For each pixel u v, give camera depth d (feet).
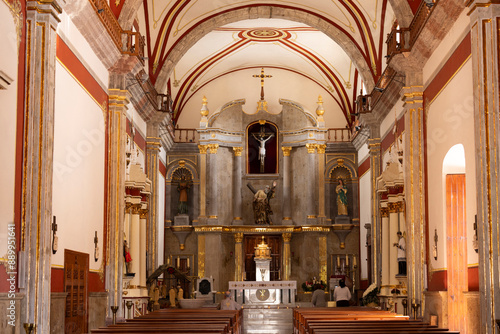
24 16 32.68
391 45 53.21
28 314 31.37
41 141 32.48
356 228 92.32
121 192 51.19
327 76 93.86
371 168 73.10
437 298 45.91
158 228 77.97
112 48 48.91
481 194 32.96
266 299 85.25
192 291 84.84
